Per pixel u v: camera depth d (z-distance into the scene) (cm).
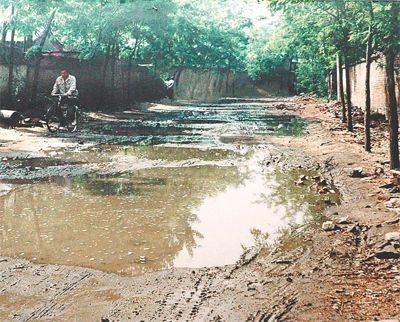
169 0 2809
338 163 1045
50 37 2627
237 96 5684
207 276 475
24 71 2252
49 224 639
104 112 2575
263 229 625
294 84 5581
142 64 3888
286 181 912
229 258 525
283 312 395
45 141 1414
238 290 442
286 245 563
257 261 515
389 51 958
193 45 4306
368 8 1018
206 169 1030
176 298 426
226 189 848
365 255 523
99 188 842
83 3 2411
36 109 2125
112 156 1173
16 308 407
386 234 558
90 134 1627
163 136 1602
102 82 2692
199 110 3066
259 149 1309
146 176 950
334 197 782
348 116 1669
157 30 2947
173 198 783
